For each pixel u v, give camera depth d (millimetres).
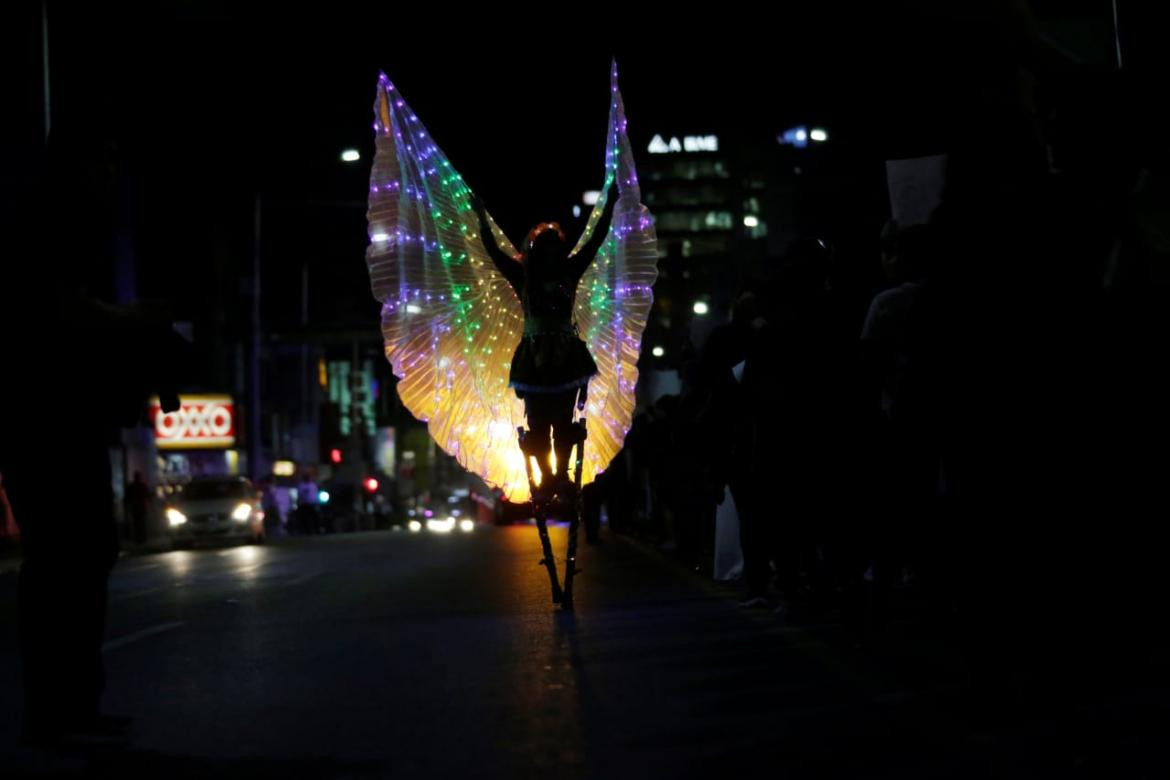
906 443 7734
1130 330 5754
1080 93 5660
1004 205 5559
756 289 10141
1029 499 5570
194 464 58406
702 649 8023
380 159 11000
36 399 5633
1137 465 5910
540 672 7266
